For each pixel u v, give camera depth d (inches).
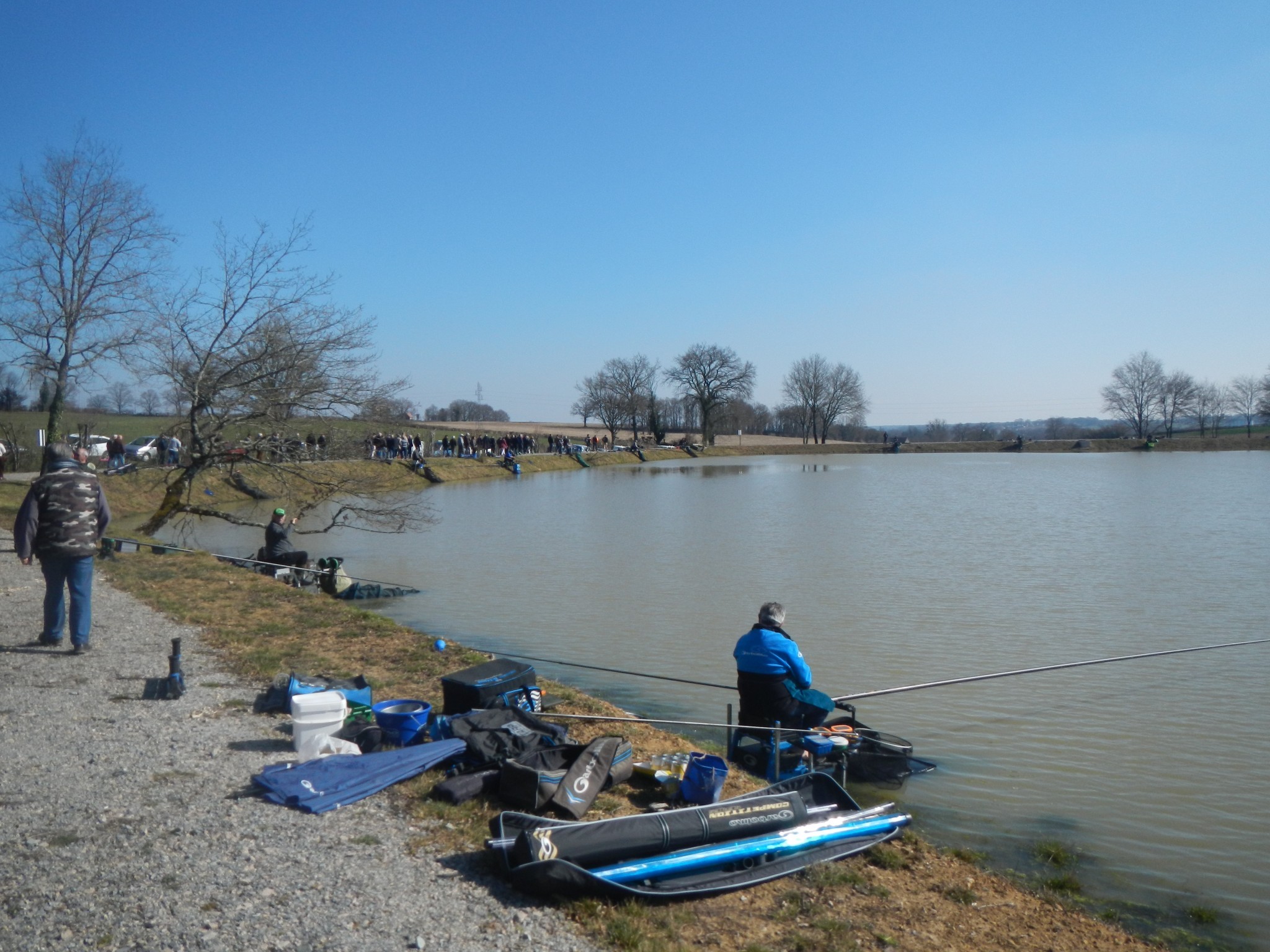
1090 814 304.2
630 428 4670.3
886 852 231.5
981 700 437.1
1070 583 767.1
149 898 170.7
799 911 189.3
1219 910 238.2
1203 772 344.5
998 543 1027.3
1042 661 512.7
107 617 431.5
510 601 704.4
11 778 227.1
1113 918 229.0
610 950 161.8
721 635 587.2
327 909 170.2
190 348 844.6
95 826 201.5
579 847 187.0
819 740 312.5
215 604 476.1
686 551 992.2
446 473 2287.2
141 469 1195.3
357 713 276.8
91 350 975.0
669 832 197.5
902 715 415.5
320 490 908.0
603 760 236.4
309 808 213.3
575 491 1950.1
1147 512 1365.7
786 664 323.6
